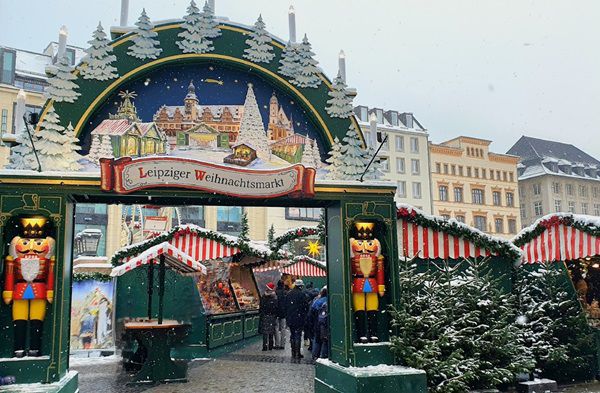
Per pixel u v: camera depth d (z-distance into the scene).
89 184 7.07
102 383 9.50
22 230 7.04
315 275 20.58
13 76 34.75
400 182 56.41
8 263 6.77
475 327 8.15
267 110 7.99
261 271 19.69
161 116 7.62
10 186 6.89
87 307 12.89
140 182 7.08
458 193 60.62
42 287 6.81
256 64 7.88
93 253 16.66
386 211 7.95
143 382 9.38
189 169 7.23
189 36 7.66
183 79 7.77
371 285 7.66
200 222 37.47
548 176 69.12
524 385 8.59
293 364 11.46
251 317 15.94
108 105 7.50
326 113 8.09
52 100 7.21
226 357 12.59
